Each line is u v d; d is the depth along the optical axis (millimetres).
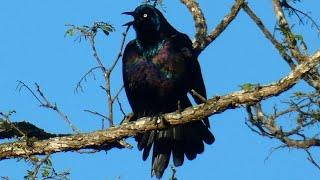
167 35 13086
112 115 11172
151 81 12969
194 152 12234
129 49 13094
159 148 12266
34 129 12484
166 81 12938
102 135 10805
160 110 13258
